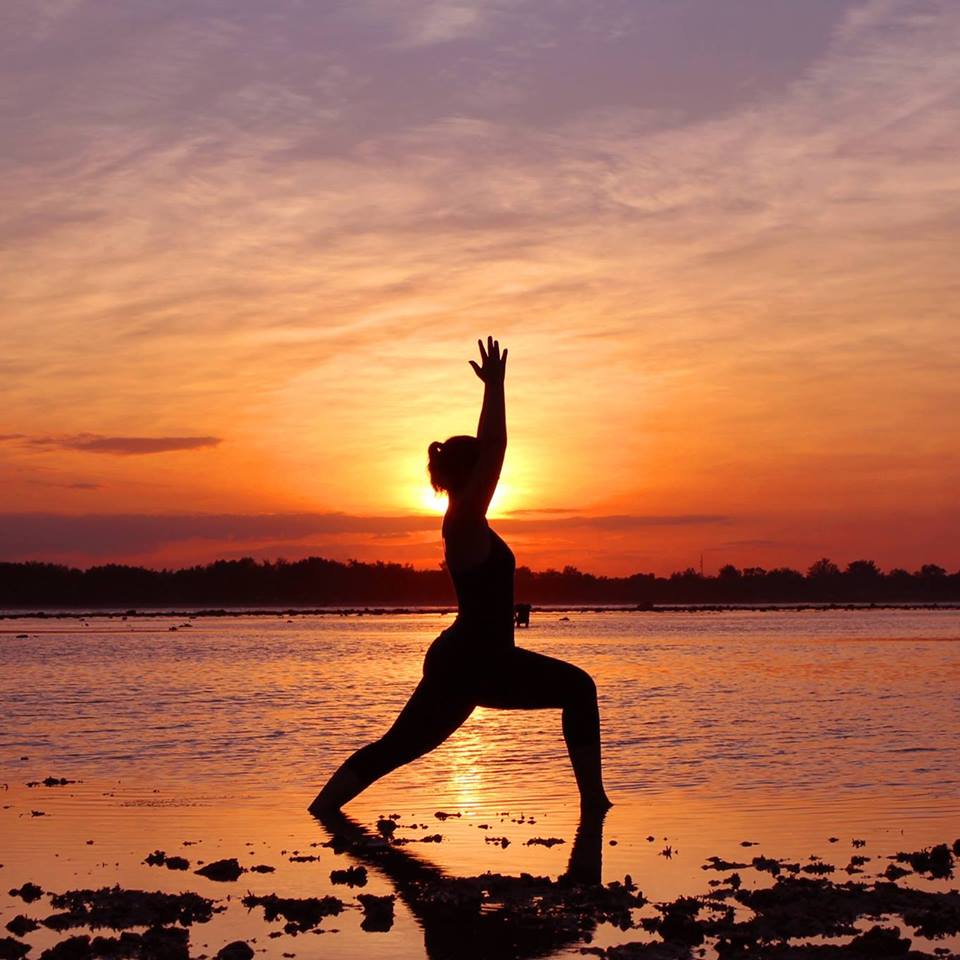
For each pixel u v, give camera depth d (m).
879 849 8.20
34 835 8.75
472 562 9.71
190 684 25.41
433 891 6.98
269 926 6.25
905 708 19.12
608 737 14.98
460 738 15.02
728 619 123.19
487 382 9.70
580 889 7.01
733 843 8.41
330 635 70.19
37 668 32.12
